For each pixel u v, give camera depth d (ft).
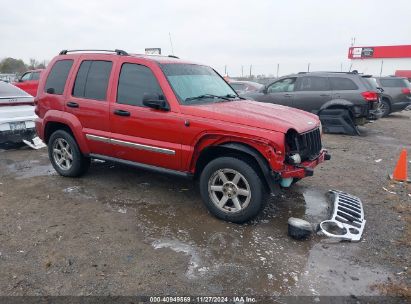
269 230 13.78
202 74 17.79
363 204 16.76
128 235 13.20
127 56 16.51
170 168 15.38
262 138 12.93
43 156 24.66
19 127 25.41
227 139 13.73
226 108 14.85
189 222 14.33
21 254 11.82
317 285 10.46
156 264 11.34
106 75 16.96
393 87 53.31
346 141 32.81
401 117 56.34
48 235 13.12
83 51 18.78
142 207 15.72
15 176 19.95
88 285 10.27
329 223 14.06
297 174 13.47
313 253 12.19
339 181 20.22
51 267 11.10
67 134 18.54
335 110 35.42
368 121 35.24
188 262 11.48
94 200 16.46
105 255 11.82
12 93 26.02
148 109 15.34
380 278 10.87
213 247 12.42
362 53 166.91
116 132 16.47
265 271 11.07
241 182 13.97
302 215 15.25
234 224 14.19
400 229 14.14
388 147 30.42
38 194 17.13
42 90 19.35
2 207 15.60
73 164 18.72
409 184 19.85
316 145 15.43
